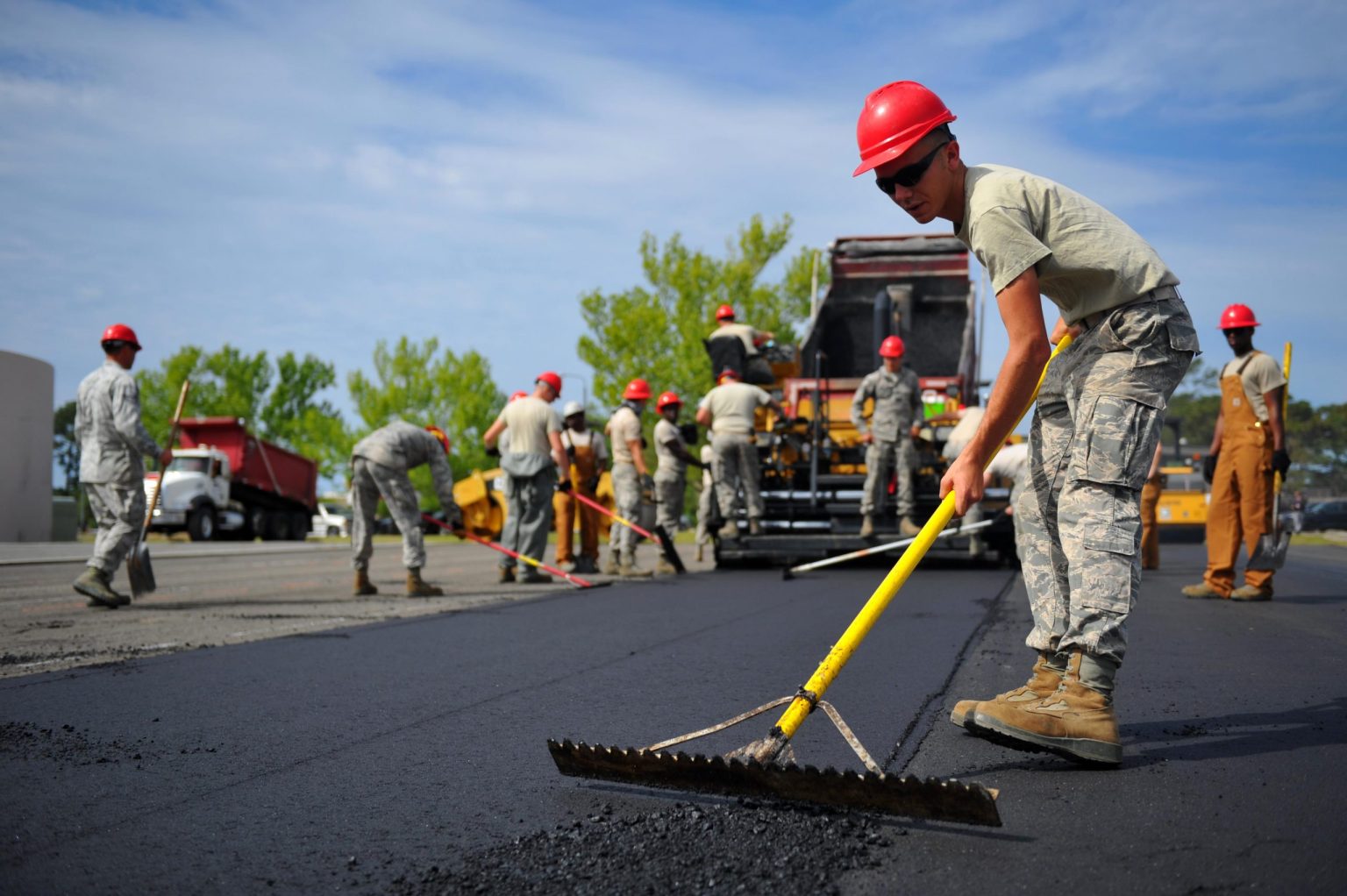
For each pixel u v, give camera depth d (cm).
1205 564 1330
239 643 582
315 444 4516
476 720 374
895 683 436
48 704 403
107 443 804
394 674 472
